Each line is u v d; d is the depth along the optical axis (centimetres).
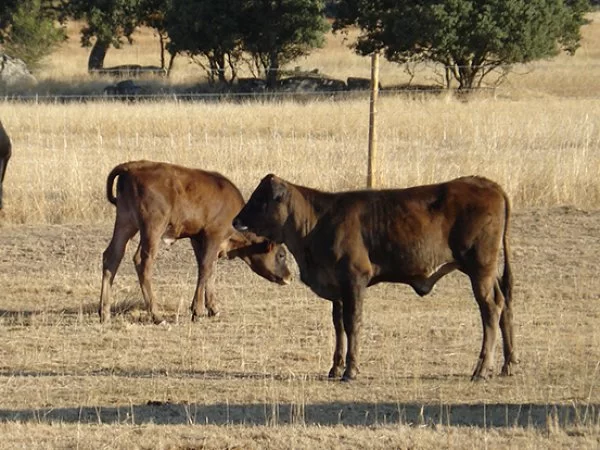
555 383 2212
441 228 2262
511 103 7369
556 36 9319
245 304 2938
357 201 2292
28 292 3080
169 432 1884
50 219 3906
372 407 2056
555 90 9506
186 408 2039
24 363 2428
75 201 3947
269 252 2911
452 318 2759
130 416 2003
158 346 2569
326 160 4588
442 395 2136
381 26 9469
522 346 2486
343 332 2309
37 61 11294
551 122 5822
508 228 2298
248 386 2216
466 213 2255
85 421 1984
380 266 2288
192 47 9750
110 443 1831
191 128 6188
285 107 6869
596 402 2070
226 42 9556
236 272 3303
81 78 10519
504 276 2306
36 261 3406
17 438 1859
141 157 4884
